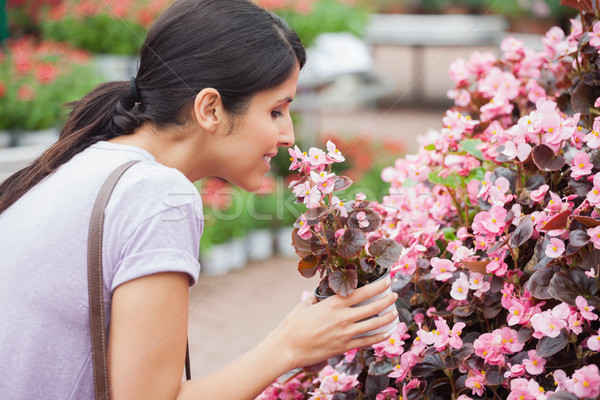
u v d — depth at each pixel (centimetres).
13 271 121
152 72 131
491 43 823
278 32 134
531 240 147
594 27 154
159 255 114
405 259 148
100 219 117
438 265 149
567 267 135
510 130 162
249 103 130
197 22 130
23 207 127
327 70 556
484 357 135
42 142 471
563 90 183
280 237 440
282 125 139
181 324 117
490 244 143
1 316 120
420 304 160
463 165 175
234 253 420
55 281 118
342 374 150
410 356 137
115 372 114
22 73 520
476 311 149
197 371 289
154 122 131
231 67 128
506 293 136
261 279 396
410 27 855
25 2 759
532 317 126
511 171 159
